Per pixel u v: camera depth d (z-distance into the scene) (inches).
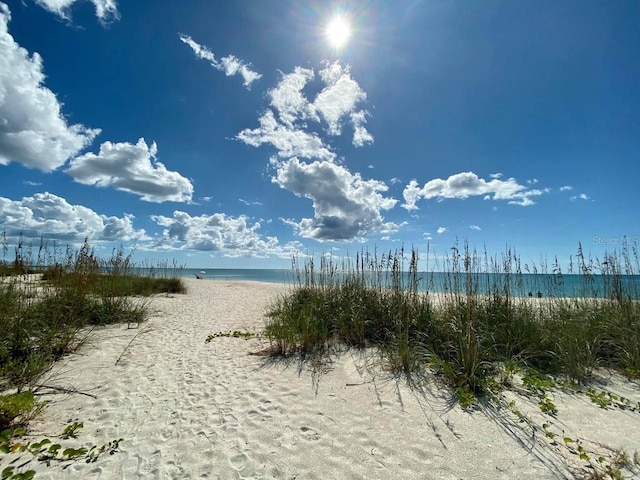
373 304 233.9
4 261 263.7
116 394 138.2
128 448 100.5
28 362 153.9
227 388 147.7
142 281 475.8
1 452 94.3
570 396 132.7
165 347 211.2
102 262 333.4
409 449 100.9
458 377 144.1
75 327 213.2
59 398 131.6
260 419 120.0
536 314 197.8
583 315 193.2
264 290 672.4
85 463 92.4
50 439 103.0
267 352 201.9
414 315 204.5
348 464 94.3
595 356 160.7
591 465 90.1
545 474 87.4
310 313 228.2
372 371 164.6
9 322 171.9
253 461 95.5
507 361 159.0
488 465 92.2
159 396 138.0
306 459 96.7
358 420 119.0
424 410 124.9
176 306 390.9
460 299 197.5
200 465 93.3
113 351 194.7
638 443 100.1
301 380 157.2
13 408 104.4
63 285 240.8
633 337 164.4
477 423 114.5
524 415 118.1
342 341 216.7
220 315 339.6
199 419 119.4
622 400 125.7
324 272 288.5
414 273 212.5
